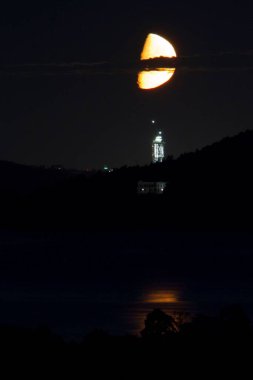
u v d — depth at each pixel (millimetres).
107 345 79062
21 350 78188
